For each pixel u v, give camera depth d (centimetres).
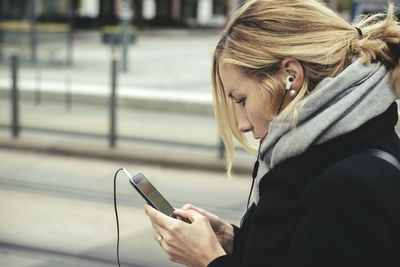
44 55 1298
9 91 877
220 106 132
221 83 130
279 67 111
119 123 718
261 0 116
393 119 111
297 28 111
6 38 1266
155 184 488
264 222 115
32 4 1253
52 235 366
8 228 374
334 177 100
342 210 98
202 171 533
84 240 360
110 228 382
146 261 334
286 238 109
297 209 108
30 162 537
